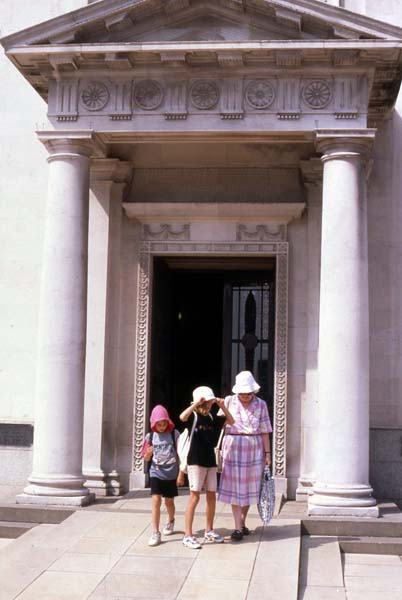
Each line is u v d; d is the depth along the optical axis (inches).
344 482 553.9
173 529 510.3
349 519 541.6
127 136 613.3
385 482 660.1
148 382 686.5
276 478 666.8
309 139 608.1
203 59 589.6
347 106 584.1
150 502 608.1
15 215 718.5
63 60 588.4
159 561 453.7
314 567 468.1
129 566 445.7
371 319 681.0
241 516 499.5
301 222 687.7
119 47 578.6
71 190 599.2
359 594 434.6
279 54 577.3
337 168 580.1
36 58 592.1
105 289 680.4
